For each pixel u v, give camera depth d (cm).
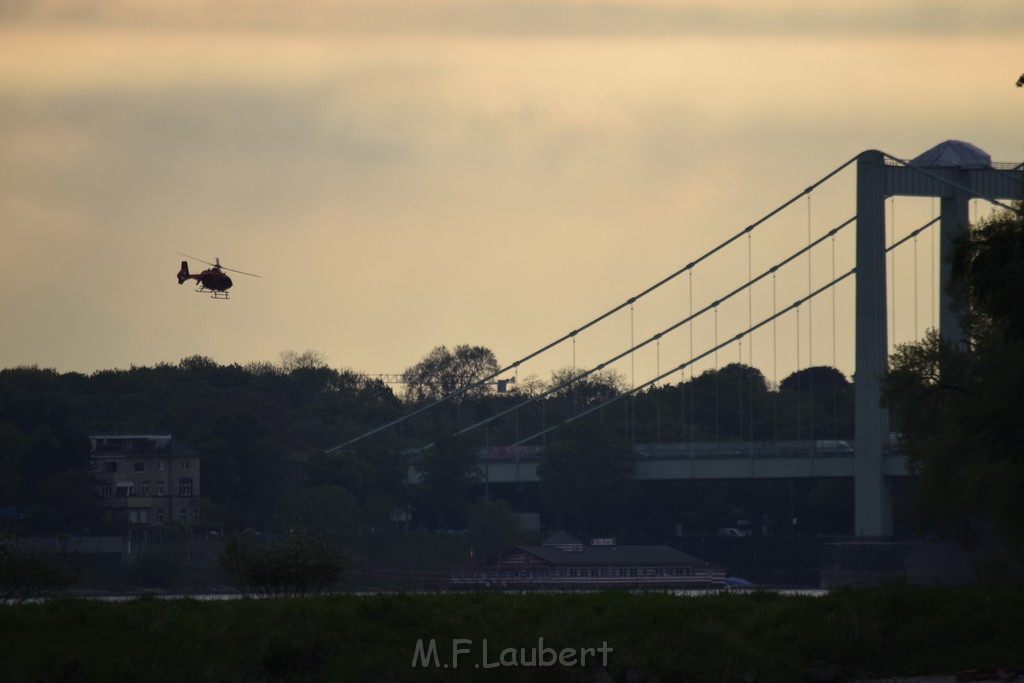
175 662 15888
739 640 16688
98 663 15625
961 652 16075
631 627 16975
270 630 16525
